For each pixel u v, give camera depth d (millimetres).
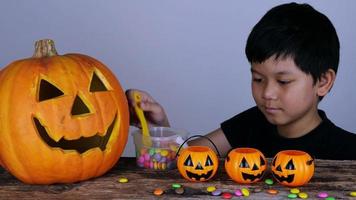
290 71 1079
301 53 1068
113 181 876
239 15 2113
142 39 2170
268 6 2094
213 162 857
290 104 1107
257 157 847
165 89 2223
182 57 2184
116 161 949
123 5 2131
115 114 924
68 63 897
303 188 822
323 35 1116
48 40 932
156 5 2129
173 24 2148
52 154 846
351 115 2158
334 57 1158
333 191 806
